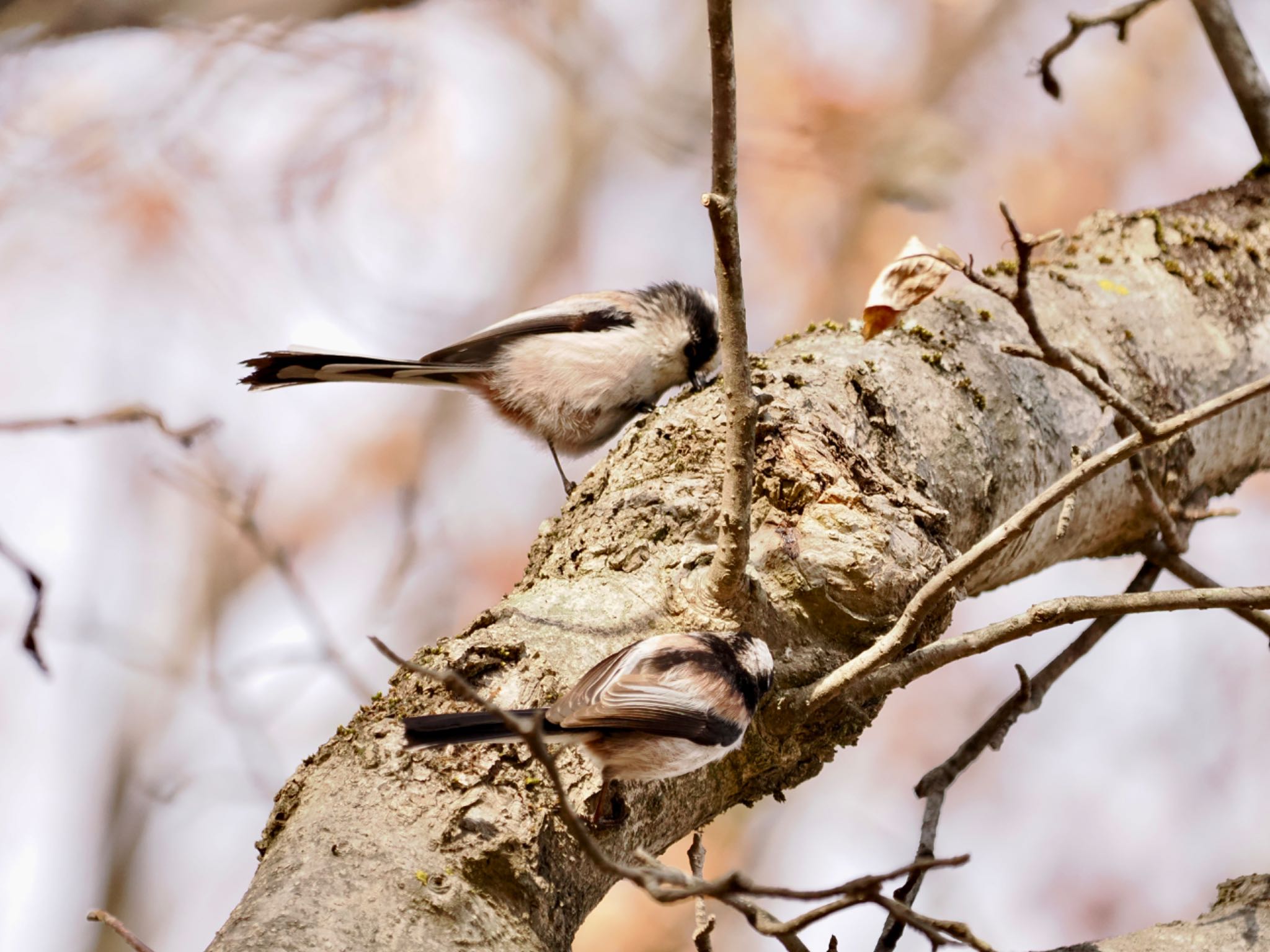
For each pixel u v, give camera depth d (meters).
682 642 6.69
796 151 19.86
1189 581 9.07
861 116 19.97
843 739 7.20
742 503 6.56
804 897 4.69
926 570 7.31
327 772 6.28
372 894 5.55
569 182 21.41
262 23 14.26
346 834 5.80
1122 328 9.37
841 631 7.24
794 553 7.22
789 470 7.46
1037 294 9.47
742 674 6.71
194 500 17.73
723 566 6.74
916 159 19.64
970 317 9.05
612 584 7.24
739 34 20.86
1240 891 6.59
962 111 20.27
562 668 6.68
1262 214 10.50
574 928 6.18
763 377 8.11
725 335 6.22
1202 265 10.01
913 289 7.63
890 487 7.62
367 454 18.56
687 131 21.28
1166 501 9.30
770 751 7.09
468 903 5.68
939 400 8.43
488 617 6.97
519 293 20.66
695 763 6.54
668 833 7.00
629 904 15.77
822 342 8.80
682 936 15.66
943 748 18.30
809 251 19.81
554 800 6.13
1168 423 6.03
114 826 18.27
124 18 11.04
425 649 6.81
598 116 21.55
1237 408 9.77
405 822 5.90
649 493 7.59
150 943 18.38
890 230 19.58
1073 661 8.20
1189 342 9.55
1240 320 9.85
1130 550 9.58
